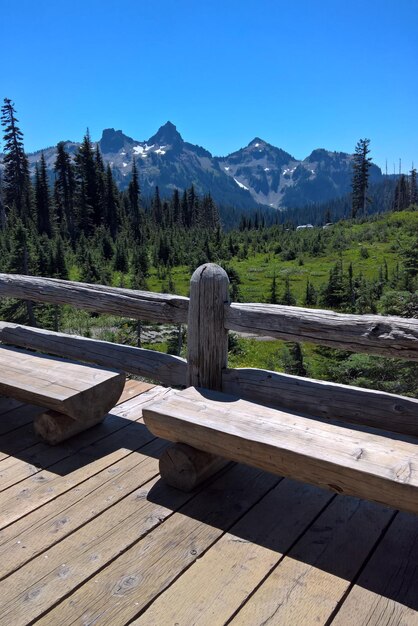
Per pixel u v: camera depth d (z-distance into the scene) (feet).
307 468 6.61
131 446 9.67
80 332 43.55
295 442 6.87
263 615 5.60
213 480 8.40
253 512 7.53
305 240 123.13
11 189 181.16
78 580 6.11
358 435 7.09
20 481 8.38
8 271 64.85
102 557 6.52
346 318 7.50
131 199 207.21
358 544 6.78
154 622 5.51
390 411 7.37
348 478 6.29
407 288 48.24
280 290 74.38
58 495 7.96
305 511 7.55
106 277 92.07
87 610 5.67
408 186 238.48
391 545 6.75
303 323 7.86
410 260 52.26
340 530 7.08
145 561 6.45
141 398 12.22
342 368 23.61
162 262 117.80
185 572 6.27
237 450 7.25
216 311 8.82
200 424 7.45
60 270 88.28
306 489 8.14
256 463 7.20
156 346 39.11
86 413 9.68
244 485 8.26
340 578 6.15
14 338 12.87
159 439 9.96
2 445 9.70
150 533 7.02
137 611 5.65
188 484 7.98
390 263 87.76
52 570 6.28
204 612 5.64
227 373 9.02
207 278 8.74
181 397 8.48
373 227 128.36
